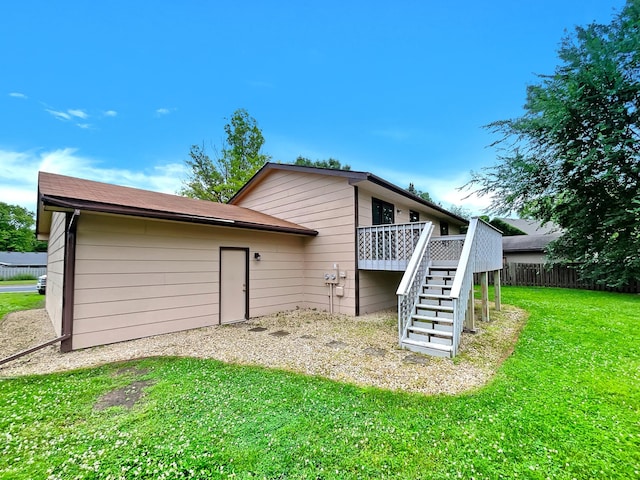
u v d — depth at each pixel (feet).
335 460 7.58
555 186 40.65
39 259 100.42
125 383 12.49
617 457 7.57
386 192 30.04
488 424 9.10
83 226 17.65
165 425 9.21
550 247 44.45
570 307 28.48
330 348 17.33
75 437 8.62
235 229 25.75
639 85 31.63
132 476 7.07
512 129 41.73
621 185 36.40
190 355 16.33
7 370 14.20
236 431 8.87
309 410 10.14
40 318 27.89
